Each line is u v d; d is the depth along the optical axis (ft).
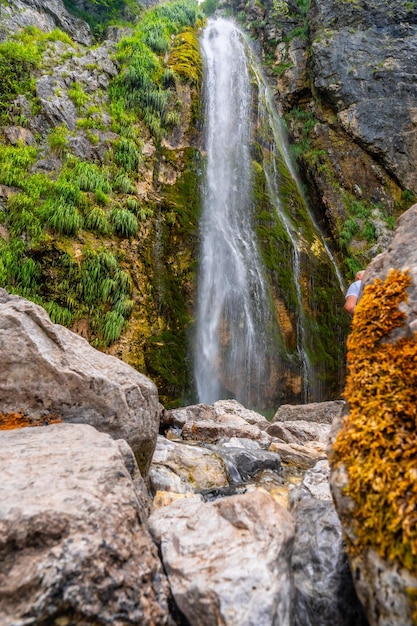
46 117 33.14
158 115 39.06
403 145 49.32
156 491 9.75
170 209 34.81
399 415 4.49
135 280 30.12
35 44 39.22
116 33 55.62
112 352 27.12
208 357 31.53
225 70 48.98
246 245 37.45
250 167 43.65
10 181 28.45
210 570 4.66
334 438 5.12
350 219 48.65
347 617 4.77
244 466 12.60
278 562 4.79
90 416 8.38
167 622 4.39
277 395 33.32
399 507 3.90
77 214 28.89
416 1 52.44
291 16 62.18
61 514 4.28
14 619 3.52
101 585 4.03
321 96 54.08
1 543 3.96
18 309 8.95
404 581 3.66
